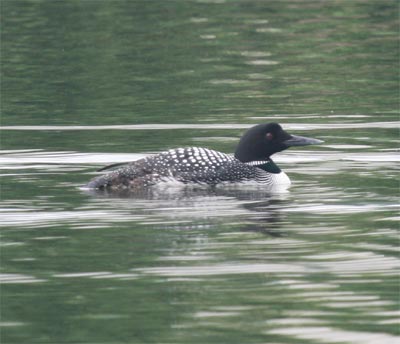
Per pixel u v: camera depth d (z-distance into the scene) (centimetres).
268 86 2412
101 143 1831
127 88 2400
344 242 1202
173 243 1203
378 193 1439
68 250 1175
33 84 2453
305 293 1036
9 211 1345
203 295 1032
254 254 1159
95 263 1130
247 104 2211
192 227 1270
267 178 1498
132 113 2125
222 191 1467
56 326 948
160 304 1001
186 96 2303
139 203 1391
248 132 1533
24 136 1903
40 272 1102
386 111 2119
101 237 1227
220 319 971
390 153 1731
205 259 1142
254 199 1416
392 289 1042
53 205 1378
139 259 1141
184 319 966
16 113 2139
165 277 1083
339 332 936
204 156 1494
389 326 948
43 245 1197
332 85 2416
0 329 948
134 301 1014
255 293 1034
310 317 973
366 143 1817
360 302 1008
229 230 1255
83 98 2292
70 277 1084
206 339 922
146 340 917
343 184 1504
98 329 948
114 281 1074
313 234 1237
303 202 1395
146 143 1836
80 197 1424
